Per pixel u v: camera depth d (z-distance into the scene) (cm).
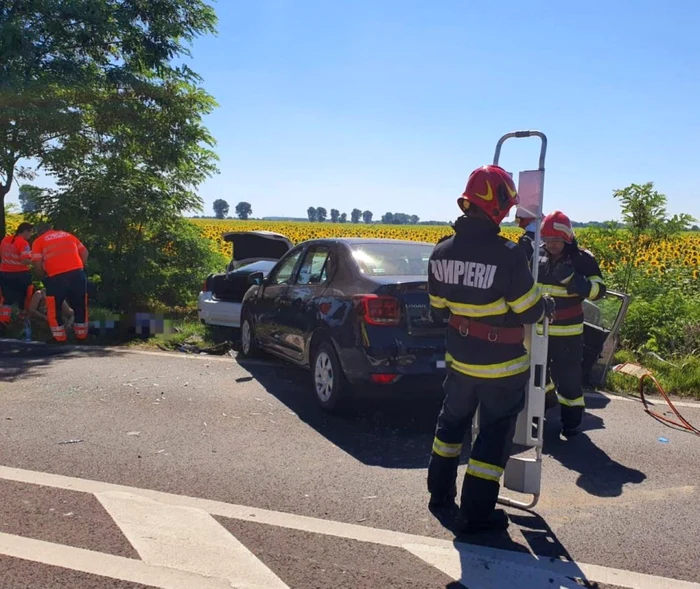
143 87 1337
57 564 330
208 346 934
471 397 382
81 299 959
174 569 327
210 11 1402
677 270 1428
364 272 598
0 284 1041
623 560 347
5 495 411
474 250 361
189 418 585
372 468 474
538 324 386
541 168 373
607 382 738
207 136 1404
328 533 370
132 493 418
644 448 534
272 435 544
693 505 421
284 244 1162
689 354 840
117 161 1313
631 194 1083
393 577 325
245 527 374
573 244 555
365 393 562
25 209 1279
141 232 1313
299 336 663
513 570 334
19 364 800
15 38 1197
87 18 1256
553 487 450
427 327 554
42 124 1206
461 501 374
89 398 644
